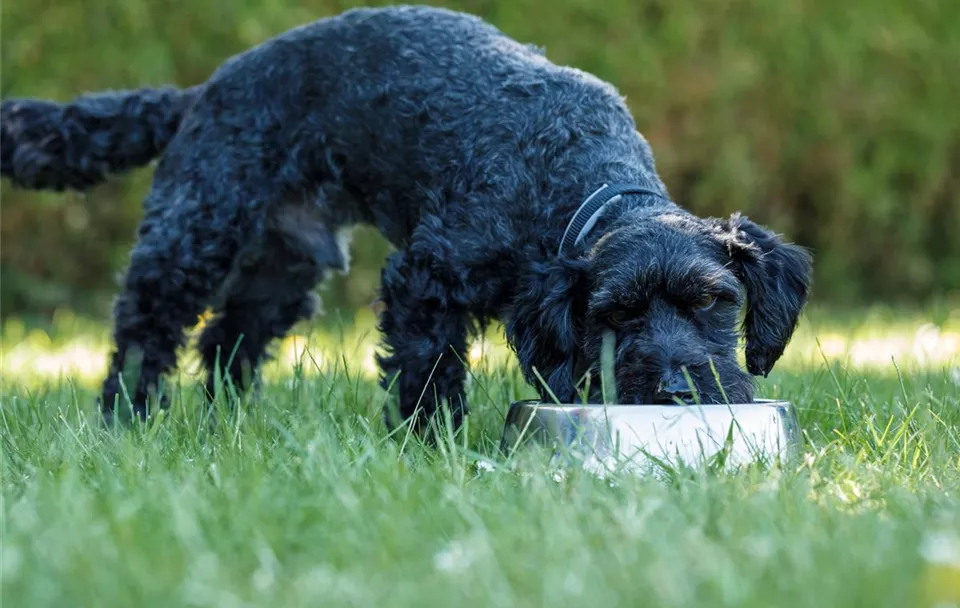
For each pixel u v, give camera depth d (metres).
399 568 3.47
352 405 6.50
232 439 5.39
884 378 8.13
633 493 4.20
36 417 6.19
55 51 14.49
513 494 4.31
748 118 17.28
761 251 6.23
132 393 7.20
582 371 6.05
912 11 17.70
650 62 16.05
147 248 7.32
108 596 3.14
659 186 6.64
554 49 15.61
